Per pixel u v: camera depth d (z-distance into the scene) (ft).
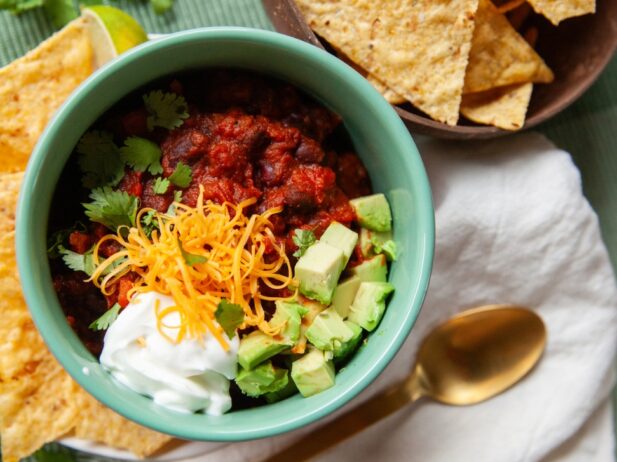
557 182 1.24
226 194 0.93
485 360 1.27
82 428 1.09
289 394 0.97
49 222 0.94
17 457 1.09
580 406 1.28
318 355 0.93
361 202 1.00
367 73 1.18
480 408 1.28
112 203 0.92
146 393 0.93
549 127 1.32
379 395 1.25
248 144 0.96
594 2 1.14
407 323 0.92
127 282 0.92
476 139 1.23
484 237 1.24
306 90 1.01
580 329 1.30
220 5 1.25
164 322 0.90
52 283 0.93
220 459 1.18
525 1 1.23
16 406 1.08
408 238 0.97
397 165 0.97
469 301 1.28
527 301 1.29
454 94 1.12
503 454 1.27
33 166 0.89
